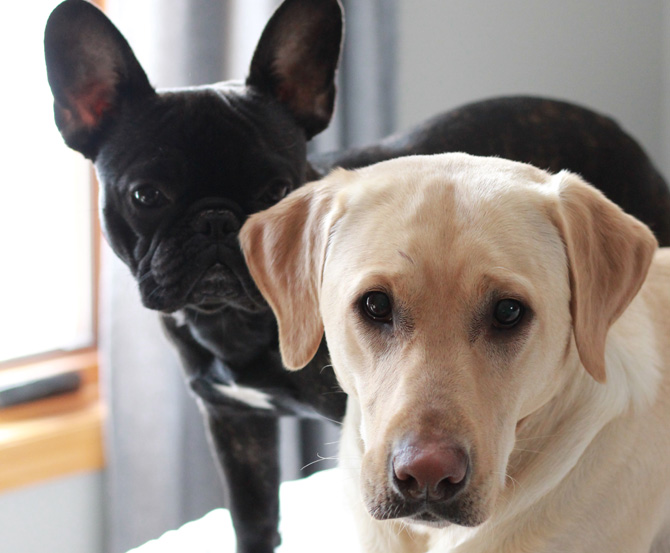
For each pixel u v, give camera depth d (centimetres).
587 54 297
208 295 149
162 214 148
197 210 146
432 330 101
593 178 200
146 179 146
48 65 155
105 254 217
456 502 96
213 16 210
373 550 131
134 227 151
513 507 117
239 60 217
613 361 120
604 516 117
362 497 102
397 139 198
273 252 125
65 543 242
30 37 234
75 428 236
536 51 292
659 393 123
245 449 174
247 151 149
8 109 235
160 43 205
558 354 108
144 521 230
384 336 107
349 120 252
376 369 106
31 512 234
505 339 103
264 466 175
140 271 151
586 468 116
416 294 102
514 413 105
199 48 209
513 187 109
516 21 286
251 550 174
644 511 120
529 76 293
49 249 249
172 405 229
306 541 175
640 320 129
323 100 166
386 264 104
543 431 117
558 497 116
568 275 109
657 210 204
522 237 105
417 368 100
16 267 245
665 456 122
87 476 243
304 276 122
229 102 154
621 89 304
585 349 108
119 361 220
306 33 161
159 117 150
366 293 106
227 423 174
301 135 162
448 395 97
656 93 306
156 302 150
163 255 147
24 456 228
